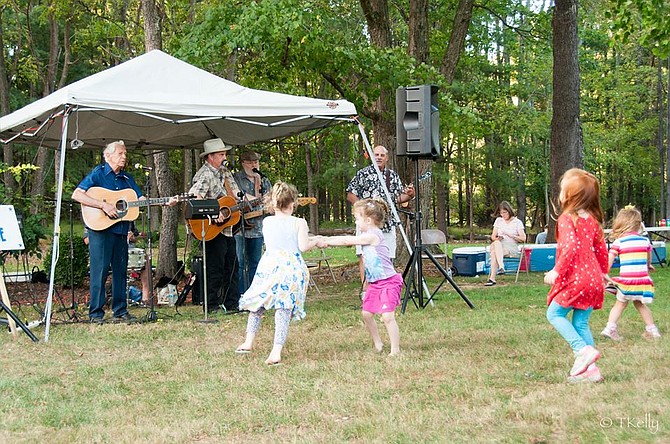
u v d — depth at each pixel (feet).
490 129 48.24
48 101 23.80
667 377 15.35
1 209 23.44
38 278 37.09
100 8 67.56
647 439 11.38
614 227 20.27
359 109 41.88
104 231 24.84
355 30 55.26
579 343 15.11
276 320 18.12
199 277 30.35
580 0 68.54
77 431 12.93
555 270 15.38
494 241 36.22
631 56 96.78
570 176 15.64
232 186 27.27
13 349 20.48
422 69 39.40
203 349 19.92
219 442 12.32
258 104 24.90
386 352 18.89
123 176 25.23
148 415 13.92
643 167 101.96
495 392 14.58
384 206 18.85
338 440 12.04
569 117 43.37
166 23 57.88
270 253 18.35
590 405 13.23
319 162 94.94
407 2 51.55
